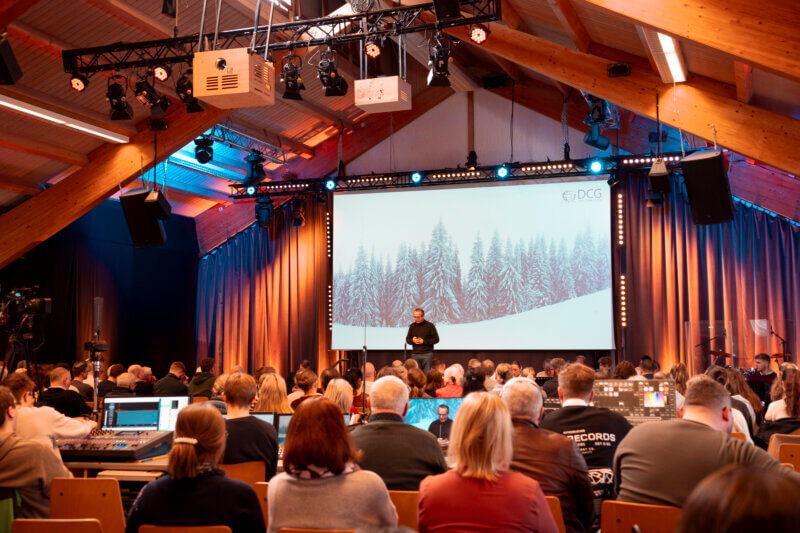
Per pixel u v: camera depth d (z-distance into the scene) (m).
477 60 13.00
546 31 9.16
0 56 6.44
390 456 2.94
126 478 3.96
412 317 12.59
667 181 7.66
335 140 13.96
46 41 8.18
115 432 4.43
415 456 2.94
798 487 0.75
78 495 3.02
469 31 7.05
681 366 5.94
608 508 2.43
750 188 11.59
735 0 5.29
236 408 3.68
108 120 9.84
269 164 13.94
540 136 12.84
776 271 11.51
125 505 4.03
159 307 13.48
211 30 9.17
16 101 8.05
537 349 11.98
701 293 11.88
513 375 8.74
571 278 11.95
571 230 12.02
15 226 10.23
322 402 2.34
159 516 2.32
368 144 13.77
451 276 12.48
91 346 6.17
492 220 12.39
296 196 13.34
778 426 4.55
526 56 8.40
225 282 14.27
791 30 5.12
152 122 9.38
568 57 8.23
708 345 10.22
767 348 10.09
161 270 13.57
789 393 4.62
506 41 8.50
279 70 10.59
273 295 13.97
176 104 10.12
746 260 11.71
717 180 6.86
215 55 6.30
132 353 12.98
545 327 11.99
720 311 11.77
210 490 2.34
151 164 10.07
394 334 12.66
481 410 2.18
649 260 12.05
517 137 12.98
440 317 12.45
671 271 11.97
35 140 9.52
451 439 2.22
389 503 2.30
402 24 7.19
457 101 13.44
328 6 10.25
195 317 14.20
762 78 6.73
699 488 0.79
